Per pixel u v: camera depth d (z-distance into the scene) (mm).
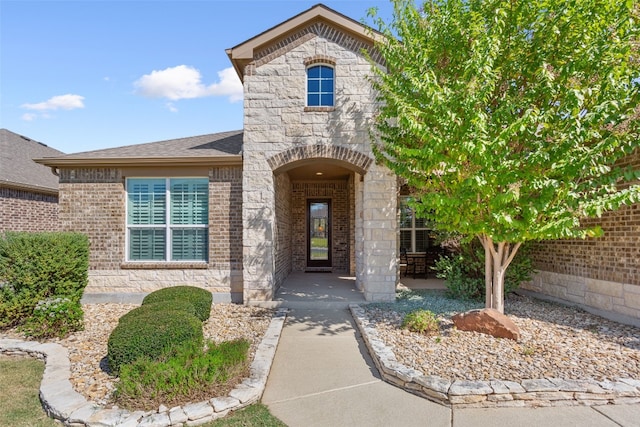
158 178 9539
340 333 6570
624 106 5109
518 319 6762
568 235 5379
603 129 5402
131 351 4430
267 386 4449
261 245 8773
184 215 9547
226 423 3600
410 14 6777
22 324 6645
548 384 3943
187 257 9492
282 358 5367
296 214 14656
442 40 6367
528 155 5430
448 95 5516
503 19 5770
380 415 3748
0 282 6734
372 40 8625
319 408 3908
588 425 3490
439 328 6066
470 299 8438
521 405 3834
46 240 6961
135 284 9266
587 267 7406
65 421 3578
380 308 7852
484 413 3730
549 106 5613
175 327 4762
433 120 5848
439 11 6461
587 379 4098
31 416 3791
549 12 5566
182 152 9633
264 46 8914
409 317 6223
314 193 14703
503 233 5719
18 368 5125
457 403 3852
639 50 5355
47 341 5977
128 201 9562
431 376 4230
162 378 3842
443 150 5852
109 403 3818
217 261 9195
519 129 4984
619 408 3773
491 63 5246
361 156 8734
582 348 5148
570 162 5004
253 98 8844
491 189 5352
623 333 5895
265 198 8805
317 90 8992
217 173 9297
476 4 6098
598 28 5316
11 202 12570
